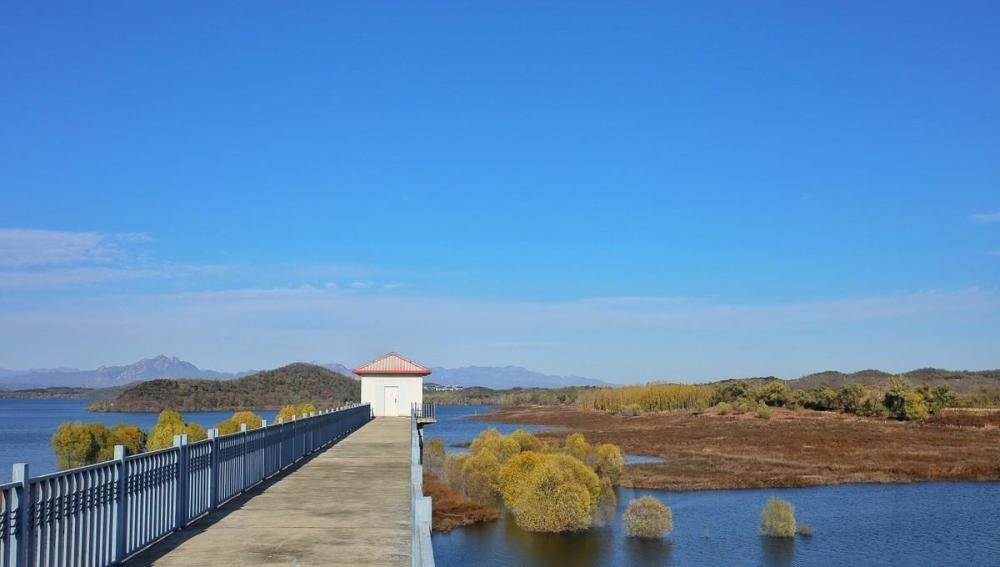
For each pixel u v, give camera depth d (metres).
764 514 42.44
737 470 64.25
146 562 8.58
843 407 116.06
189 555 8.92
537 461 50.16
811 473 62.62
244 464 14.43
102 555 8.07
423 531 5.13
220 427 40.62
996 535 41.59
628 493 55.06
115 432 58.53
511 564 37.06
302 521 11.20
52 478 7.05
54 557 7.09
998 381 164.25
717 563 36.66
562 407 171.38
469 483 52.69
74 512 7.46
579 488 44.28
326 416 26.03
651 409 139.38
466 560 37.81
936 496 53.41
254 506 12.62
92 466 7.82
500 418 142.88
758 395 130.25
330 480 16.19
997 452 73.25
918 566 35.88
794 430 93.69
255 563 8.53
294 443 19.86
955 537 41.19
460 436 101.56
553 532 43.06
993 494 54.12
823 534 41.94
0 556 6.27
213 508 12.18
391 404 49.34
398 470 18.20
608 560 37.41
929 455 71.56
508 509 49.16
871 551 38.53
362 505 12.73
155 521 9.62
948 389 112.38
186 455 10.90
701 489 56.34
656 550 39.09
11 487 6.39
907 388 109.56
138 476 9.09
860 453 73.38
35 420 161.75
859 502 51.22
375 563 8.52
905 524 44.31
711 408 132.75
